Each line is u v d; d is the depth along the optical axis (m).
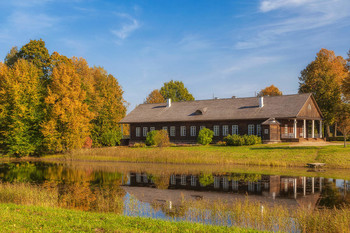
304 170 27.42
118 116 61.41
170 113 54.91
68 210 13.98
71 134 42.72
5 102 42.97
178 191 20.39
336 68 60.94
